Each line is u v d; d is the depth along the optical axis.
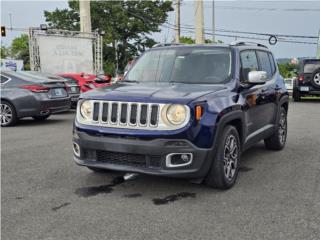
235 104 5.58
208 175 5.34
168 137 4.86
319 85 19.55
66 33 22.09
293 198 5.16
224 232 4.16
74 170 6.53
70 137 9.63
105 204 4.98
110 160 5.23
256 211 4.73
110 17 46.00
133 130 5.00
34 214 4.68
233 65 6.09
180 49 6.59
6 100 11.68
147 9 47.16
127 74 6.59
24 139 9.41
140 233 4.16
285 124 8.25
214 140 5.06
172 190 5.49
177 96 5.04
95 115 5.29
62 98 12.47
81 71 22.28
